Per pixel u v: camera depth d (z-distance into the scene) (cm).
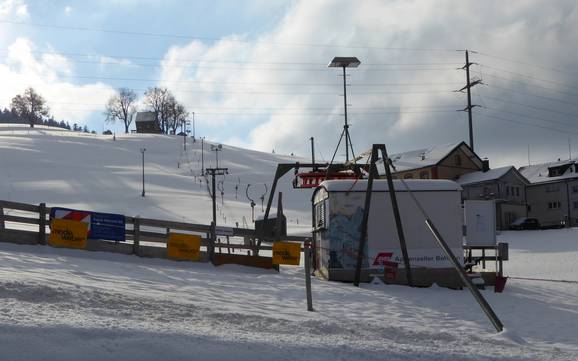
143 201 9081
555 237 5125
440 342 888
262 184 11600
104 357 549
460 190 1975
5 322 615
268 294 1455
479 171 7988
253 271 2005
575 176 8050
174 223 1967
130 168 12525
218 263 2000
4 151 12850
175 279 1528
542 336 1122
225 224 7375
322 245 1975
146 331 650
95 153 14012
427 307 1446
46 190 9550
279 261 2077
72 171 11612
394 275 1842
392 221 1933
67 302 866
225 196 10225
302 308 1261
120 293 1026
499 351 819
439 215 1956
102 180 10888
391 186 1867
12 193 9200
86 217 1803
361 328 952
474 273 1903
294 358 624
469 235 1956
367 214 1834
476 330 1133
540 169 9038
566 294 1803
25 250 1664
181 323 807
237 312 1001
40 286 926
